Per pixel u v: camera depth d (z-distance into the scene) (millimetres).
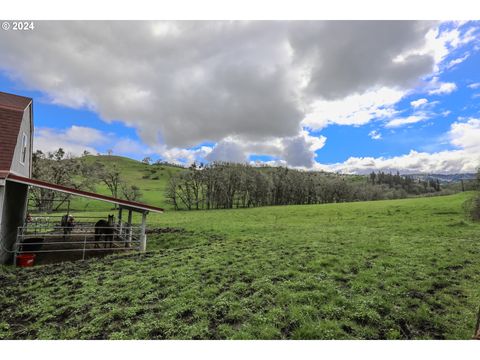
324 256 13508
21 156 18375
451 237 19406
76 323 7949
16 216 18297
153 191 92500
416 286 9680
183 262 13562
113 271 12531
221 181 73875
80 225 28500
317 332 7020
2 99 18422
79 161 65250
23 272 12883
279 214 43188
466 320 7590
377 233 21500
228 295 9242
